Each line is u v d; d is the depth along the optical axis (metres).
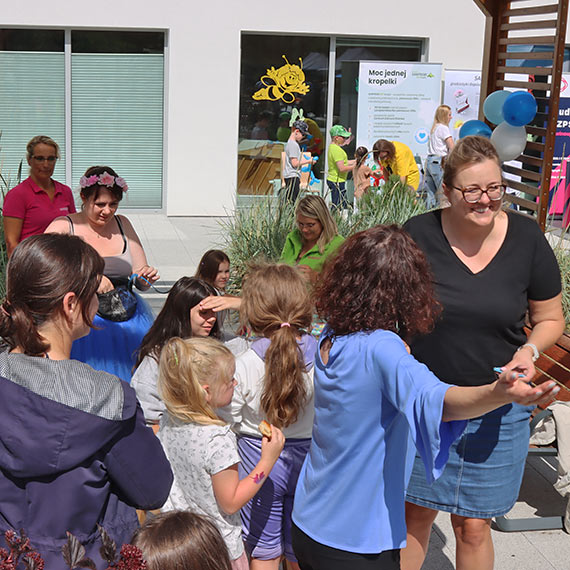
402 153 9.56
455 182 2.67
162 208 12.59
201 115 12.16
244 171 12.56
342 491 2.27
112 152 12.33
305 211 5.03
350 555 2.27
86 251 1.90
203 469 2.50
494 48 6.00
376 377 2.17
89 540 1.82
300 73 12.45
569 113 10.76
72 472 1.78
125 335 4.25
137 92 12.16
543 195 5.32
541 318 2.86
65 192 5.26
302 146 12.60
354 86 12.62
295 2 12.04
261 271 2.90
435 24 12.41
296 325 2.84
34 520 1.79
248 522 2.88
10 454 1.76
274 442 2.61
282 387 2.69
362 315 2.24
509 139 5.25
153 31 11.98
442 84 12.52
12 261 1.86
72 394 1.77
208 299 3.38
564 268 6.33
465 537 2.90
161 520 1.73
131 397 1.84
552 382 1.75
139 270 4.42
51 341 1.87
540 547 3.67
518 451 2.84
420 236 2.86
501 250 2.78
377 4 12.23
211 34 11.92
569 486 3.75
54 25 11.62
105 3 11.64
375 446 2.23
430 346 2.81
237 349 3.23
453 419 1.92
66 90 12.02
